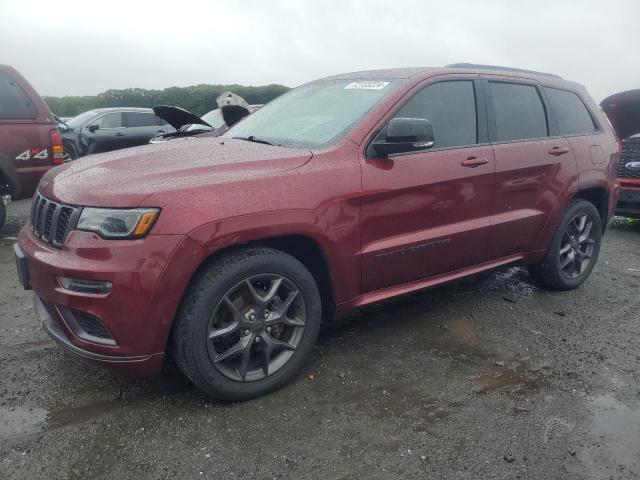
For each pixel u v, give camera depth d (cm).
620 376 332
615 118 683
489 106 400
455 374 330
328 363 341
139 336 262
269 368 301
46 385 309
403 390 311
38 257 277
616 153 506
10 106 610
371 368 335
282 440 264
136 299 256
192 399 298
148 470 242
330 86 405
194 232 261
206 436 266
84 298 257
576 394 310
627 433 275
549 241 446
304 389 310
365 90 370
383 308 430
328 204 304
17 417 278
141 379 316
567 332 395
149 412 285
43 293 277
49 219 293
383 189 326
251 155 310
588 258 492
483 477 242
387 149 324
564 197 442
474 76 400
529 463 251
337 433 271
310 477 240
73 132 1259
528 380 325
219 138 386
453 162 363
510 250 419
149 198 258
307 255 324
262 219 280
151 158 311
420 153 351
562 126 459
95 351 268
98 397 298
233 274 277
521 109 427
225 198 273
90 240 258
